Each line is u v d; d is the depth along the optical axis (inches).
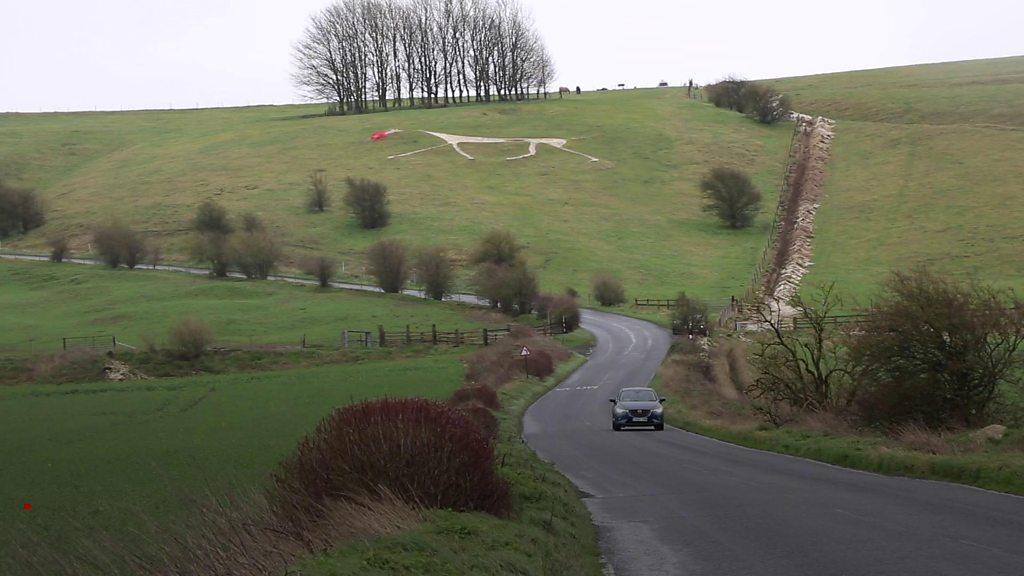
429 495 440.5
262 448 989.8
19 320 3216.0
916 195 4628.4
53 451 1036.5
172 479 788.0
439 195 5305.1
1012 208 4220.0
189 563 328.8
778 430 1076.5
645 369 2330.2
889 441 848.9
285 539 343.3
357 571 302.7
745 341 2064.5
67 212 5255.9
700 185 4872.0
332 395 1656.0
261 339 2805.1
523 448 931.3
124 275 3964.1
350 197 4800.7
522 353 1995.6
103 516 625.9
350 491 425.4
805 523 517.0
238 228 4589.1
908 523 494.3
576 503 629.3
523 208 5073.8
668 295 3659.0
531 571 363.3
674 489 710.5
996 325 943.7
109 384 1990.7
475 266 3892.7
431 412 469.4
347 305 3344.0
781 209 4889.3
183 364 2384.4
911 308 965.8
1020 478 601.9
